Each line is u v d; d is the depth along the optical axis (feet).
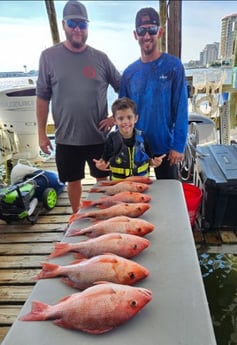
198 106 14.48
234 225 8.00
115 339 2.33
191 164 9.77
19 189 8.56
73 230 3.92
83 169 7.88
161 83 6.31
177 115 6.51
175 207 4.42
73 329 2.45
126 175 5.84
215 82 13.88
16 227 8.75
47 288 2.90
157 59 6.29
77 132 7.23
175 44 11.23
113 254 3.16
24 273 6.68
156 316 2.50
